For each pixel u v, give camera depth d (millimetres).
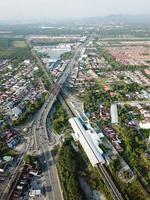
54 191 142250
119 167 161625
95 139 189750
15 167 161125
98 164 163500
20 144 188125
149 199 135750
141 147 183125
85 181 151250
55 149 181750
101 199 138500
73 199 133750
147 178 153125
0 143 185750
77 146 186125
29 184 146500
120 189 143750
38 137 198625
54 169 161125
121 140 193750
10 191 139375
